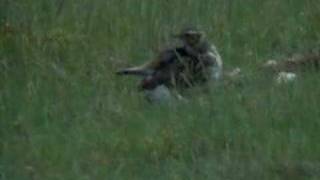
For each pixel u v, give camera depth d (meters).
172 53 34.66
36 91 34.72
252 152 30.67
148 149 31.14
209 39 40.22
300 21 42.19
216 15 42.12
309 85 34.47
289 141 31.14
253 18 42.31
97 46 39.66
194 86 34.41
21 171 30.33
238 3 43.03
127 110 33.41
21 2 42.25
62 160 30.66
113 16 41.81
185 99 34.00
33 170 30.30
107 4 42.66
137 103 34.03
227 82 35.00
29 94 34.53
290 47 40.44
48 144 31.47
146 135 31.72
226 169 30.05
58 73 36.53
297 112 32.66
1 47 38.31
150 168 30.33
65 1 42.62
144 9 42.38
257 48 40.12
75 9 42.19
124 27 41.06
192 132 31.72
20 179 30.09
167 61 34.56
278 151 30.67
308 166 30.03
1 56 37.91
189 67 34.41
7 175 30.22
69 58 38.22
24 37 39.00
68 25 41.19
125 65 38.22
